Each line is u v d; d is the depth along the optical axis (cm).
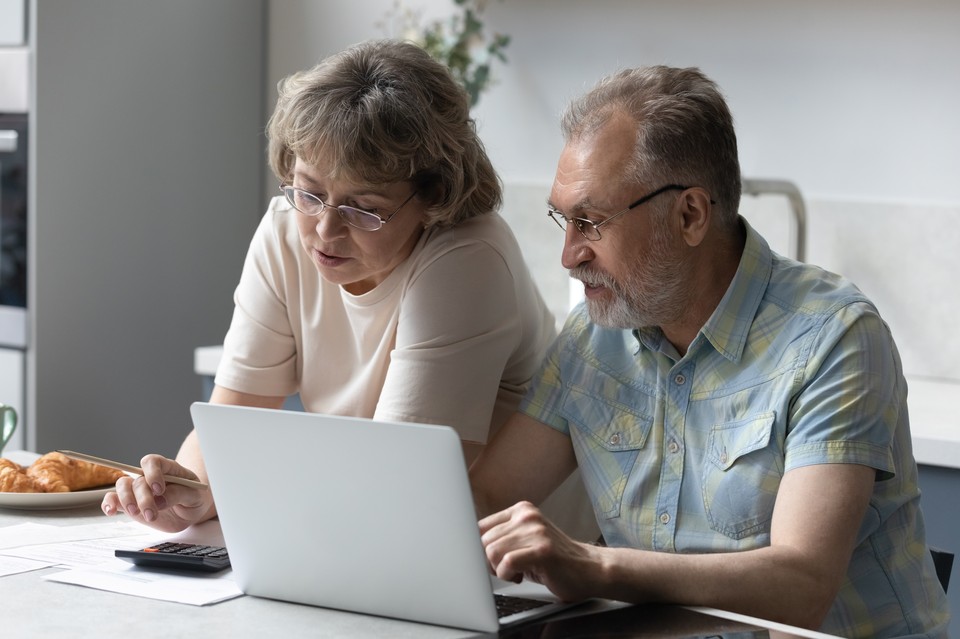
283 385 191
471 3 319
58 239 300
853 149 277
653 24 296
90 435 312
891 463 145
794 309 153
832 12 276
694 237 153
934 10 265
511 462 170
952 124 266
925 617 154
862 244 278
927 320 273
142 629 123
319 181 164
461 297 169
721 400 155
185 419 339
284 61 350
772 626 124
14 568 144
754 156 288
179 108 328
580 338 172
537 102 311
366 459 123
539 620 128
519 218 315
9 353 301
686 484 157
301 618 128
